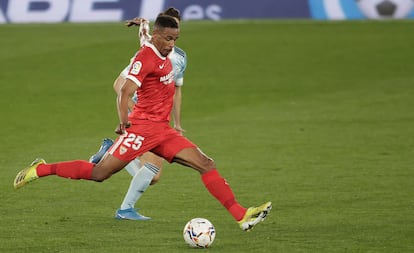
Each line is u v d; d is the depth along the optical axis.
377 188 36.78
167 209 33.00
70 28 82.56
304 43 77.75
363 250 26.25
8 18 84.81
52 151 46.19
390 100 61.56
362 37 79.25
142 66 27.61
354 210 32.53
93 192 36.19
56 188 36.84
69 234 28.45
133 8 83.56
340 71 70.56
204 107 60.62
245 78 68.75
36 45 77.06
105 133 51.84
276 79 68.50
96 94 63.84
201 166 28.11
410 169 41.06
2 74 68.94
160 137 28.30
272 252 25.98
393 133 51.09
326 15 84.81
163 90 28.27
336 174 40.06
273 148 47.00
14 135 51.00
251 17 85.06
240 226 27.38
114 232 28.81
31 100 61.78
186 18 84.50
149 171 30.86
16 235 28.27
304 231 29.00
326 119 55.75
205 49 76.06
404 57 73.75
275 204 33.88
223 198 27.66
